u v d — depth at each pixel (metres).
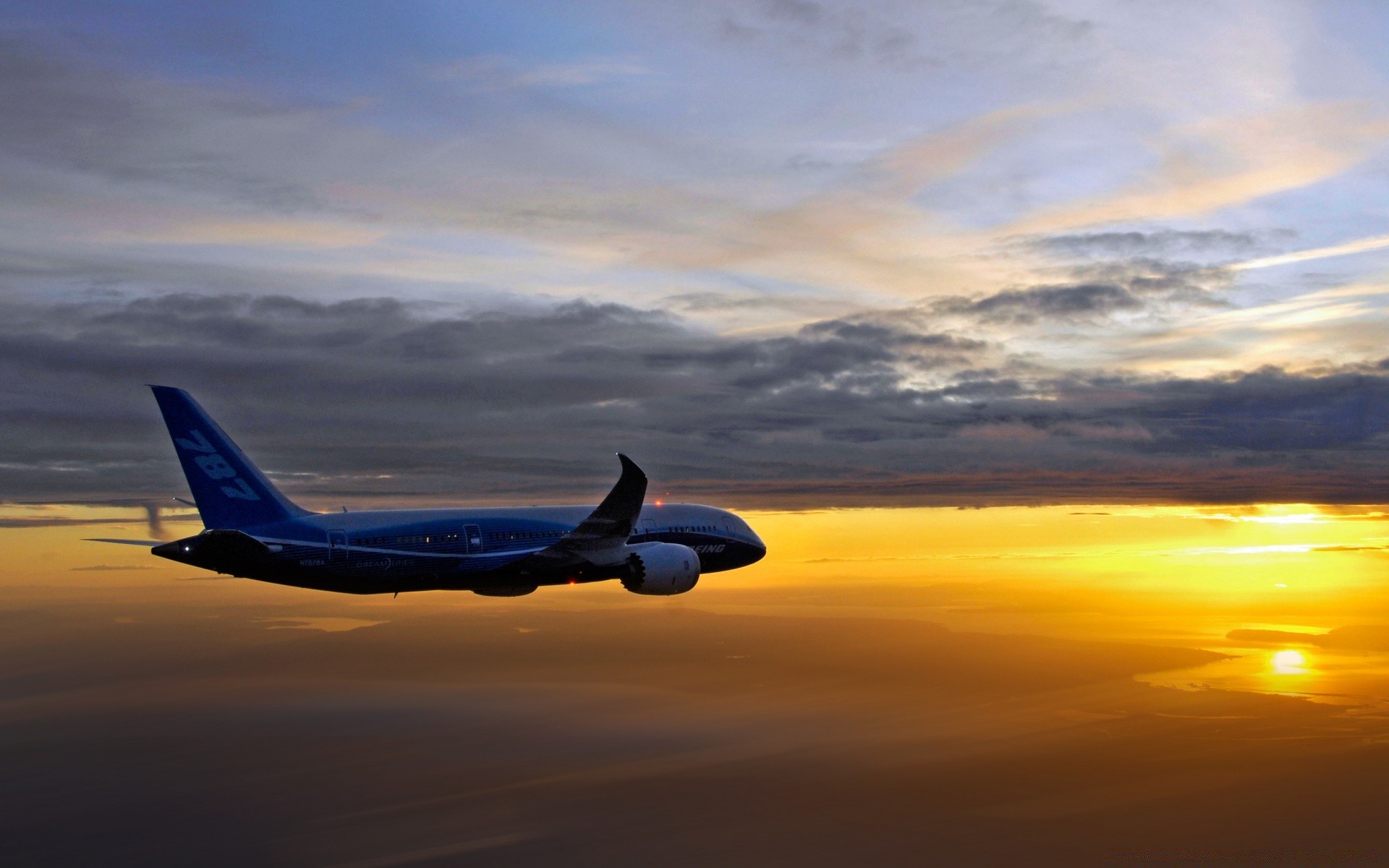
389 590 42.62
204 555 39.47
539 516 45.97
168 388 40.97
